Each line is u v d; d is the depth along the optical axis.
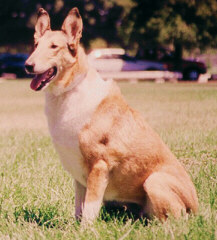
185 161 7.14
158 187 4.39
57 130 4.34
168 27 32.78
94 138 4.29
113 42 51.97
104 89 4.40
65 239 4.17
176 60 33.06
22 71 36.75
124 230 4.29
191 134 9.30
